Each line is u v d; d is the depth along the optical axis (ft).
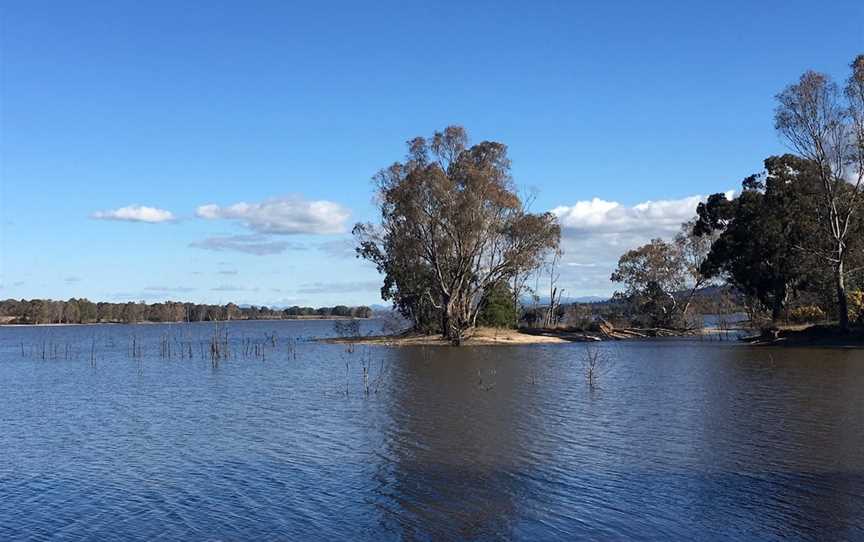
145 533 44.75
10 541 43.80
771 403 88.12
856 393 95.09
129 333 422.00
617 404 90.94
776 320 236.22
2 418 89.86
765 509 46.42
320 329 504.43
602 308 368.68
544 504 48.60
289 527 45.16
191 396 107.76
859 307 207.10
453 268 243.40
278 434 74.69
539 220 239.71
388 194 235.81
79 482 57.11
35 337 378.53
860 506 46.55
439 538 42.70
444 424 78.38
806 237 218.79
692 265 315.58
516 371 136.87
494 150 237.04
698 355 171.63
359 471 58.34
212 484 55.47
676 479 53.78
